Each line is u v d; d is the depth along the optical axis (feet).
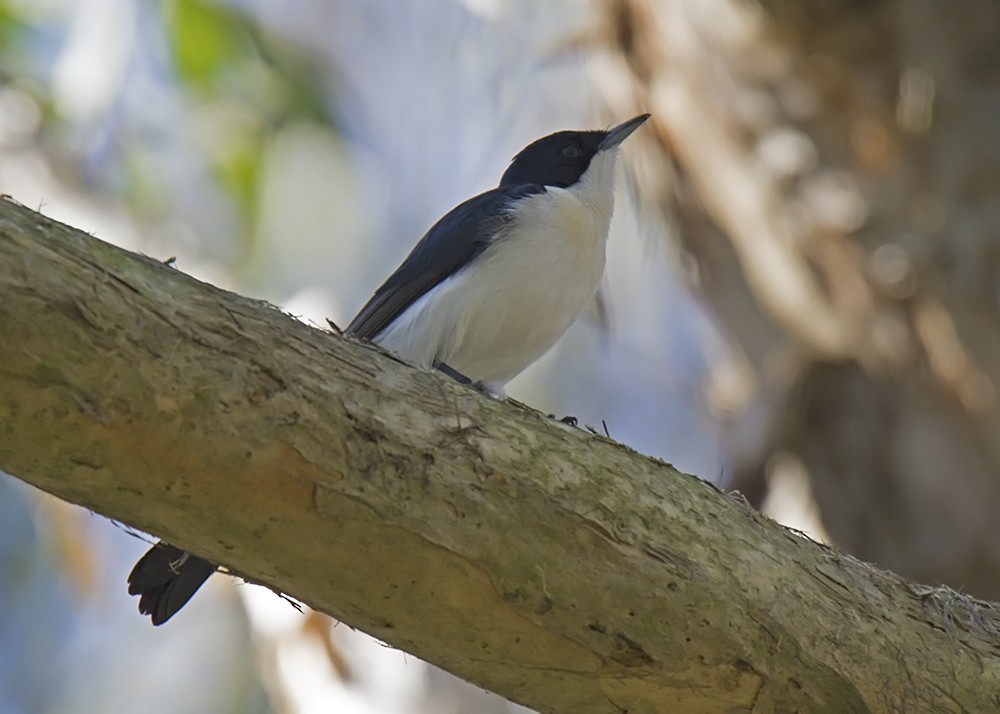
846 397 37.78
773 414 38.01
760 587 21.09
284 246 50.75
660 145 39.45
